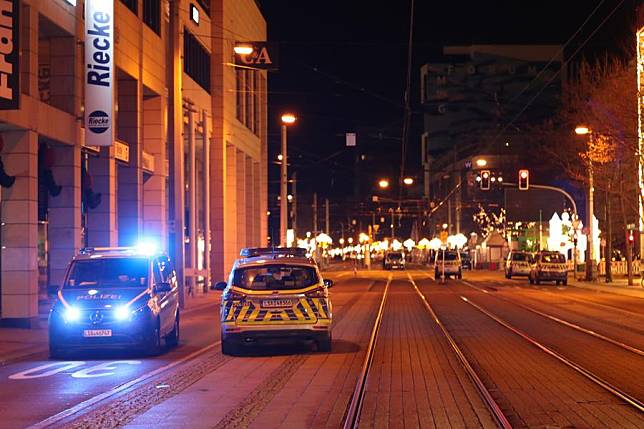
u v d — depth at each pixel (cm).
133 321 2052
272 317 2008
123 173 4000
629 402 1357
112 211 3647
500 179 7756
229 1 5900
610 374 1686
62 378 1747
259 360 1977
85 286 2153
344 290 5550
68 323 2042
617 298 4538
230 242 6081
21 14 2772
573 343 2280
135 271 2205
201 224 5841
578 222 6975
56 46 3172
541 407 1319
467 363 1858
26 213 2806
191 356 2098
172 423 1226
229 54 5906
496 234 10444
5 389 1599
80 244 3206
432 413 1270
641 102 4928
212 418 1260
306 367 1831
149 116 4416
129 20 3838
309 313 2014
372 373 1712
